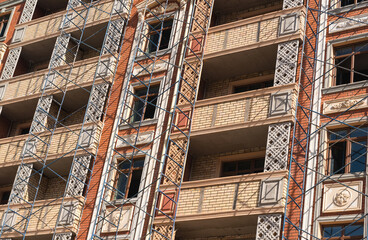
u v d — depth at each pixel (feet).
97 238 77.51
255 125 72.69
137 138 83.56
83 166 84.84
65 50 99.60
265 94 74.28
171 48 88.63
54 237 80.79
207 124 77.00
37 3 112.78
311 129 70.59
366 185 63.67
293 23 77.66
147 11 95.04
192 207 71.51
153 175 79.20
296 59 74.69
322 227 64.59
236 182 69.92
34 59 108.37
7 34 110.93
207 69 84.53
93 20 99.50
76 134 88.53
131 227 76.33
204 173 79.46
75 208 81.51
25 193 88.74
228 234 72.90
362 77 71.87
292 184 68.03
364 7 75.20
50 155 88.58
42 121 93.50
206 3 89.40
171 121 81.92
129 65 91.61
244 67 82.69
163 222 73.00
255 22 81.30
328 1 78.69
